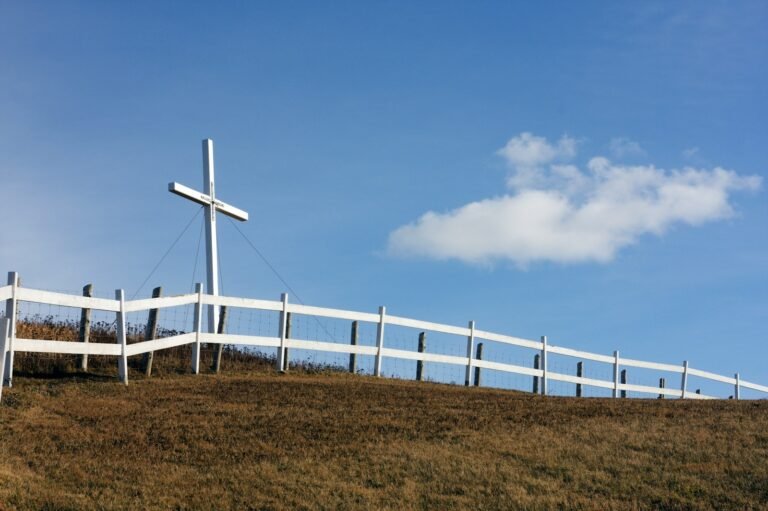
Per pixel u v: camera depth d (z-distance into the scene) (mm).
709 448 16984
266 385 22625
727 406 21766
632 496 14680
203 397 20516
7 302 19516
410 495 14438
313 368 27188
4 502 13055
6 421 17203
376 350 27406
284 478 14898
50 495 13531
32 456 15281
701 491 14883
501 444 17125
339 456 16141
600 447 17047
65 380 21203
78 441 16359
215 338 24125
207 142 29047
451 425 18547
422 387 25078
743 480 15289
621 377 35125
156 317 23203
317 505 13898
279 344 25406
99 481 14336
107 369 23000
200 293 23906
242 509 13633
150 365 23047
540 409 20766
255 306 25016
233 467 15359
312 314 26188
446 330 28938
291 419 18625
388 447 16719
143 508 13344
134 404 19359
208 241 28719
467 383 29047
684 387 36500
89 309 21984
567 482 15273
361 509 13766
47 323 24344
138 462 15383
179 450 16172
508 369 30172
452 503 14211
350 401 20953
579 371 32750
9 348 19531
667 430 18359
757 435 17844
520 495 14547
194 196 28047
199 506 13617
